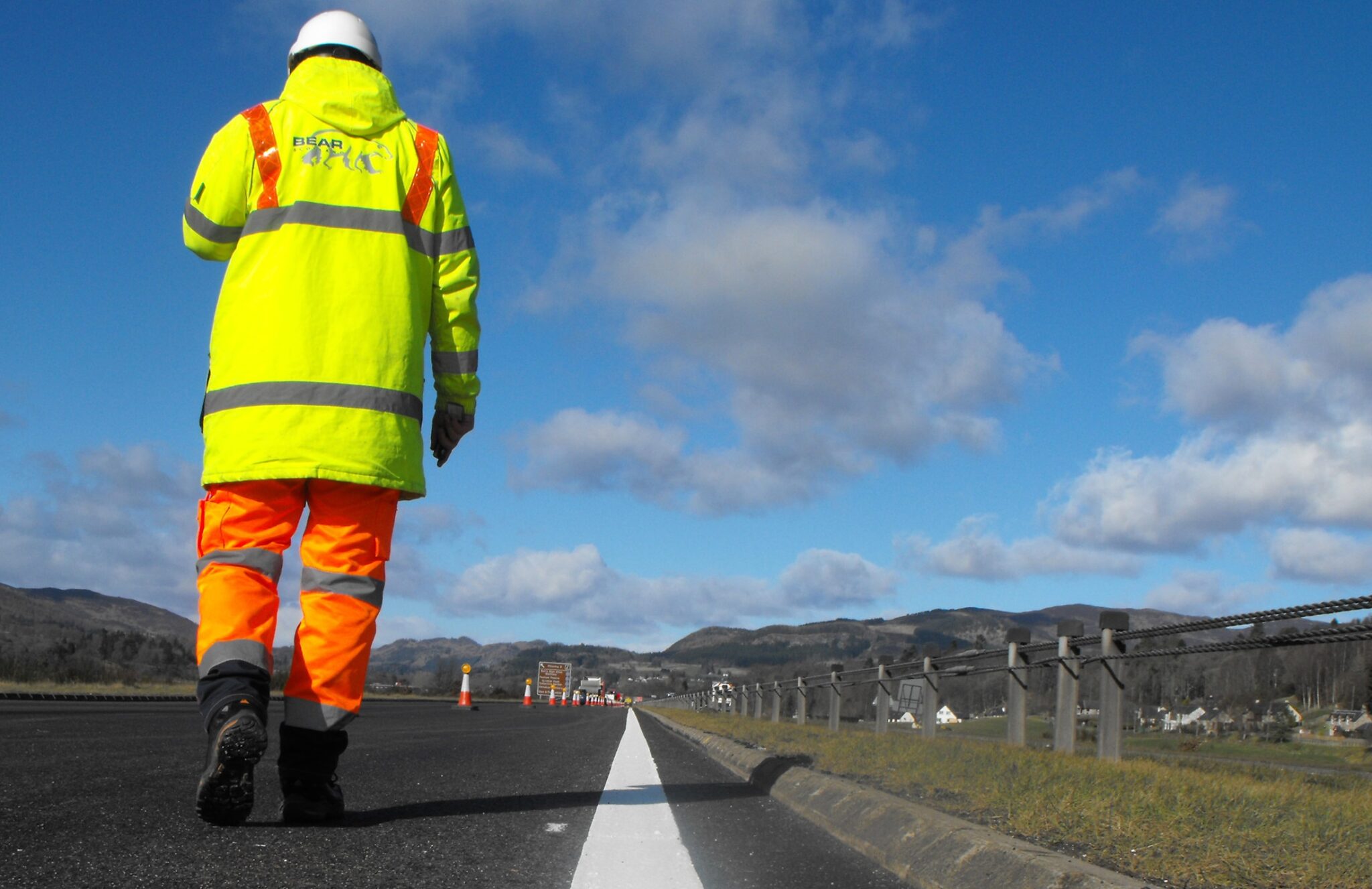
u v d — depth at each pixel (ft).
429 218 11.74
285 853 8.42
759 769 18.89
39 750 17.69
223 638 9.75
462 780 15.51
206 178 10.76
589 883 8.20
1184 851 9.02
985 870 8.48
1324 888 8.00
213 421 10.41
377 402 10.71
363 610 10.58
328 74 11.41
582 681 472.44
